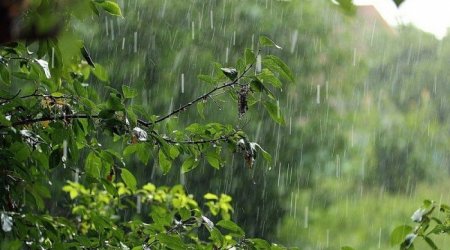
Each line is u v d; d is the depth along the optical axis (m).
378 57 30.19
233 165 20.62
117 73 19.62
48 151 5.18
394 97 29.97
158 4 20.53
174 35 20.52
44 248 5.16
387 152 26.36
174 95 20.09
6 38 1.08
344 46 23.17
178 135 5.68
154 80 20.30
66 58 1.59
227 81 5.38
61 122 4.89
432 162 26.88
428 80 30.33
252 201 21.31
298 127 21.95
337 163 22.94
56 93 5.27
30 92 5.54
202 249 5.32
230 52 21.34
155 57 20.28
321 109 22.59
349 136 23.28
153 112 20.06
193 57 20.56
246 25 21.61
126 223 6.47
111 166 5.42
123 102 5.12
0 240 4.75
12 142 4.93
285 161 21.78
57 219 6.30
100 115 4.78
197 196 20.52
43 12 1.41
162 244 5.36
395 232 4.61
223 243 5.25
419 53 30.69
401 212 24.69
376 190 25.50
